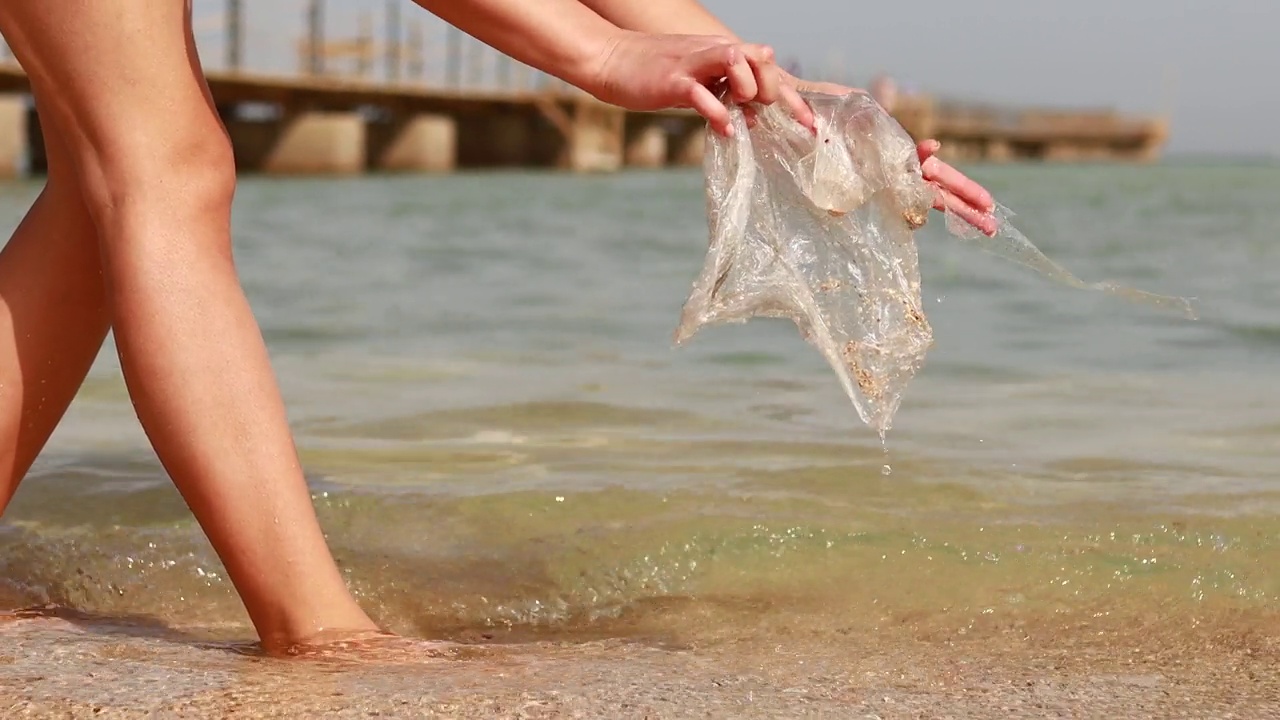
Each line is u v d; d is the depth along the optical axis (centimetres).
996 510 223
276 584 157
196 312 158
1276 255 810
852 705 135
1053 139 5294
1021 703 137
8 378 178
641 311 528
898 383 171
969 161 5012
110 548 205
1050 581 190
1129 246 877
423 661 149
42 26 159
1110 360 407
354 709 128
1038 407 325
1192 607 180
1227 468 256
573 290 603
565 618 181
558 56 170
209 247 162
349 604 161
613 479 245
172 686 135
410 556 204
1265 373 381
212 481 157
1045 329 479
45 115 177
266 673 141
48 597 188
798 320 167
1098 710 136
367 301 551
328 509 225
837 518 216
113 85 159
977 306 549
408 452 271
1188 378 373
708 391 347
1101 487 239
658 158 3388
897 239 171
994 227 176
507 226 1046
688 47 166
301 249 802
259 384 159
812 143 167
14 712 127
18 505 226
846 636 169
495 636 174
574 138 2950
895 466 255
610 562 199
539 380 365
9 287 179
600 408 321
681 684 140
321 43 2291
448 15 174
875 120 169
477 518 221
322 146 2305
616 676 143
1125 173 3083
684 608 183
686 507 224
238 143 2333
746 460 262
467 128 2948
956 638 168
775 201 169
